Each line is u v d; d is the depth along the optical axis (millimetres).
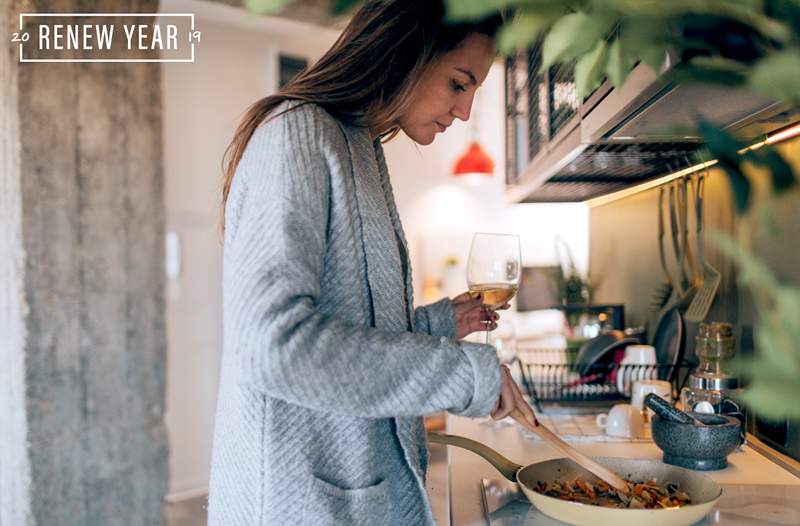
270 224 809
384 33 960
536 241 5301
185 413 4074
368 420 912
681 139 1366
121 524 2758
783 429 1469
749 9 336
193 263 4102
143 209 2811
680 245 2041
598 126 1271
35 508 2535
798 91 309
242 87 4293
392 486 965
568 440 1608
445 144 5652
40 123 2527
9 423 2555
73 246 2629
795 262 1401
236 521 901
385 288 942
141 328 2818
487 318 1365
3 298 2547
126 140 2756
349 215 908
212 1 3332
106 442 2725
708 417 1430
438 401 820
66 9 2570
